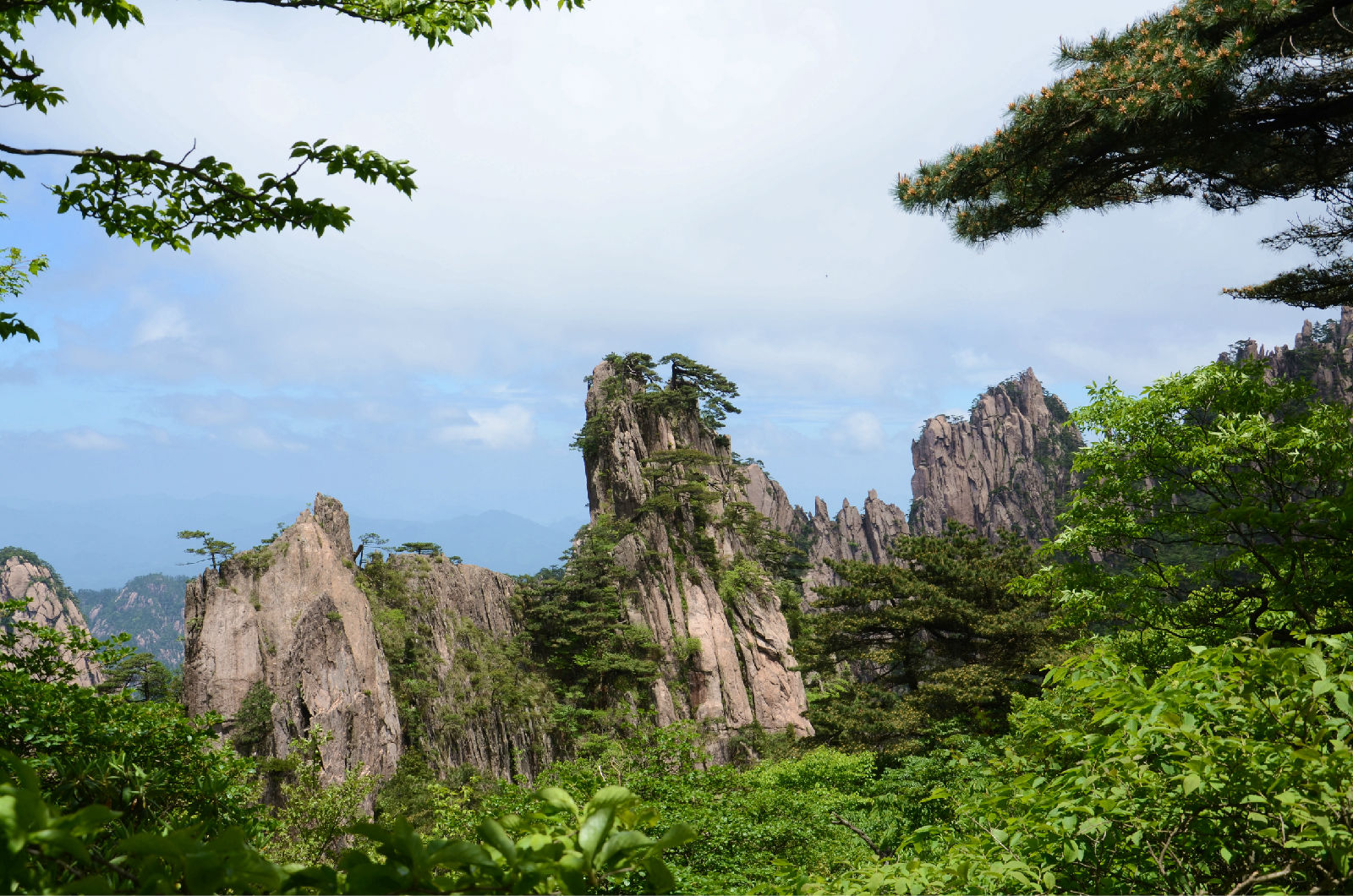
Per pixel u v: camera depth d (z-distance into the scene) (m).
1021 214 14.55
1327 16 11.16
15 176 7.71
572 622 89.94
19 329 8.84
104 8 7.09
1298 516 10.53
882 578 38.47
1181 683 4.01
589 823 2.08
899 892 3.83
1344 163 13.16
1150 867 3.85
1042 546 16.72
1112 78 11.73
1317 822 3.09
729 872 15.07
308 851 25.89
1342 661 3.81
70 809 6.54
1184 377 14.79
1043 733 5.88
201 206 7.94
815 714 42.72
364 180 7.80
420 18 7.71
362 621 72.19
